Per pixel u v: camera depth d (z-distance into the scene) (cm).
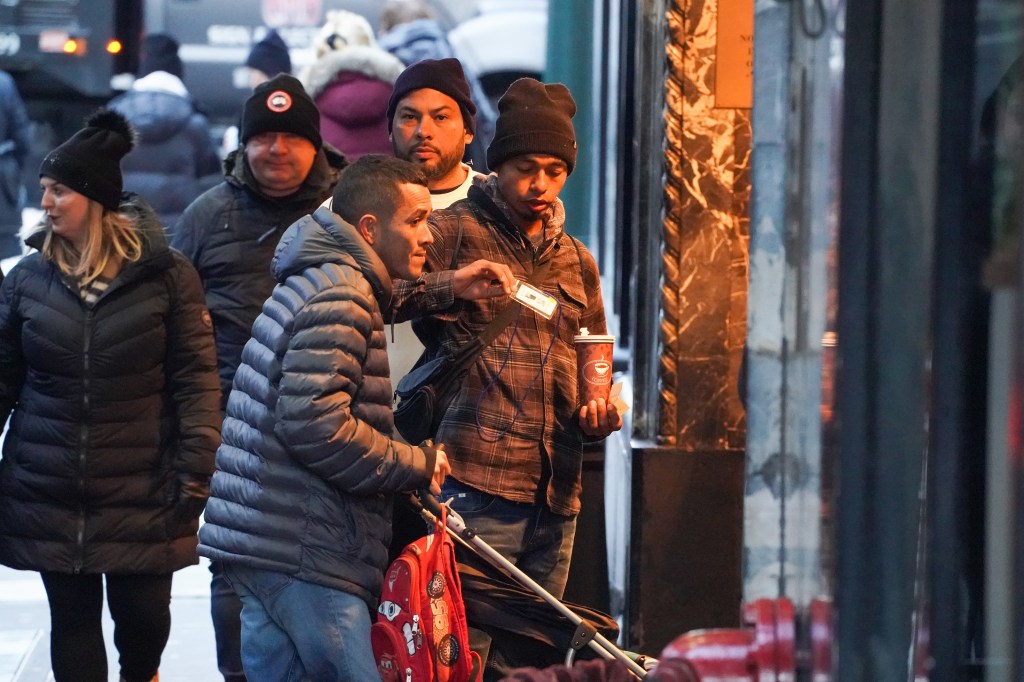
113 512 1518
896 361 780
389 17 3073
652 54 1783
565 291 1427
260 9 4644
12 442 1523
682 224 1727
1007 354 721
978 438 762
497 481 1383
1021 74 705
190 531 1566
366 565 1243
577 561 1627
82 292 1497
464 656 1263
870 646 791
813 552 852
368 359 1233
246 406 1247
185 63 4628
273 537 1223
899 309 777
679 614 1739
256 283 1742
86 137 1495
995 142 736
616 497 1944
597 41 2664
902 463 781
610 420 1396
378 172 1251
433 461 1255
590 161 2805
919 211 773
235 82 4662
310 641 1232
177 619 2067
